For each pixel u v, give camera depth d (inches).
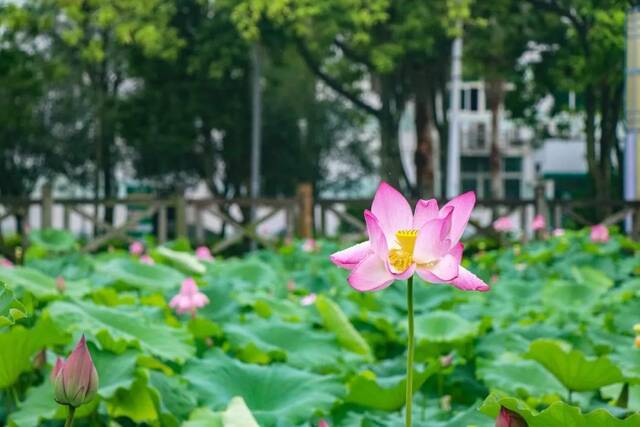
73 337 126.4
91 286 239.6
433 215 68.3
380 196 68.7
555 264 374.0
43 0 947.3
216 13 998.4
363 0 900.0
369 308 236.7
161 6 986.7
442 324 180.4
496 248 615.2
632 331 201.2
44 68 989.2
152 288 240.2
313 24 930.1
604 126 951.6
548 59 950.4
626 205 646.5
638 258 376.5
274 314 198.7
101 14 926.4
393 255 66.9
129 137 1076.5
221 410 115.3
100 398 107.2
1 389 112.8
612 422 73.5
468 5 922.1
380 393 117.7
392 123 1013.2
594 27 846.5
